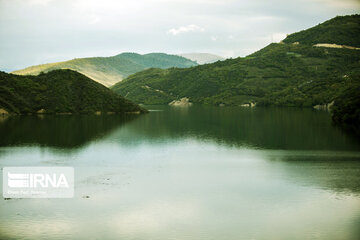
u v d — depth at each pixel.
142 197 58.12
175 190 61.75
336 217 50.28
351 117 147.75
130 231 46.50
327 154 89.19
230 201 56.53
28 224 48.06
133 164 80.38
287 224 48.38
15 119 170.12
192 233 46.03
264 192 60.56
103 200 56.69
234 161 83.31
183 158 86.88
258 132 132.25
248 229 47.03
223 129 143.50
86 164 79.81
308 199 57.09
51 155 88.44
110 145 104.31
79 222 48.84
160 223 48.78
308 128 139.25
